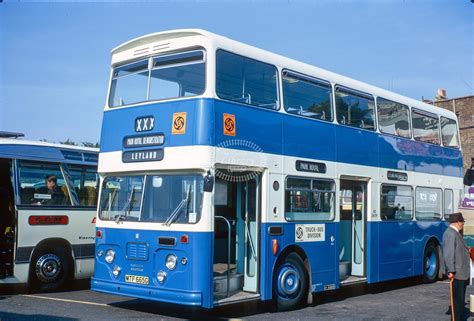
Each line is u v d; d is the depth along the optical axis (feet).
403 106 49.03
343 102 41.39
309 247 37.06
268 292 33.68
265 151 34.12
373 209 43.70
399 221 46.91
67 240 42.78
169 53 33.32
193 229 30.37
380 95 45.80
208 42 31.60
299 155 36.63
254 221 34.19
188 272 30.27
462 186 57.88
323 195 38.65
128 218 33.42
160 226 31.68
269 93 35.06
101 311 34.53
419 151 50.80
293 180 36.11
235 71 32.86
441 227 53.57
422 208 50.67
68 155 43.98
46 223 41.55
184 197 31.24
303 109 37.58
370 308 37.63
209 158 30.50
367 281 42.78
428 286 50.24
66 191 43.37
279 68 35.99
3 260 40.40
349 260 43.09
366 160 43.14
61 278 42.55
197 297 29.76
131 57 35.24
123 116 34.76
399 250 46.73
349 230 43.14
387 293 45.70
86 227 44.16
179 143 31.48
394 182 46.39
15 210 39.86
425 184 51.24
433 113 53.93
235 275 33.47
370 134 43.93
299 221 36.32
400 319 33.60
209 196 30.45
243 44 33.83
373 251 43.42
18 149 40.83
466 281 31.32
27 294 41.22
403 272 47.19
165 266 31.22
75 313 33.45
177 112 31.94
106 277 33.88
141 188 33.30
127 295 32.48
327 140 39.27
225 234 34.27
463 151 127.24
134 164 33.47
